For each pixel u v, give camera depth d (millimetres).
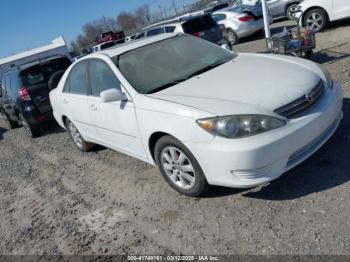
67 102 5430
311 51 7027
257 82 3527
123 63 4309
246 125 3045
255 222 3160
